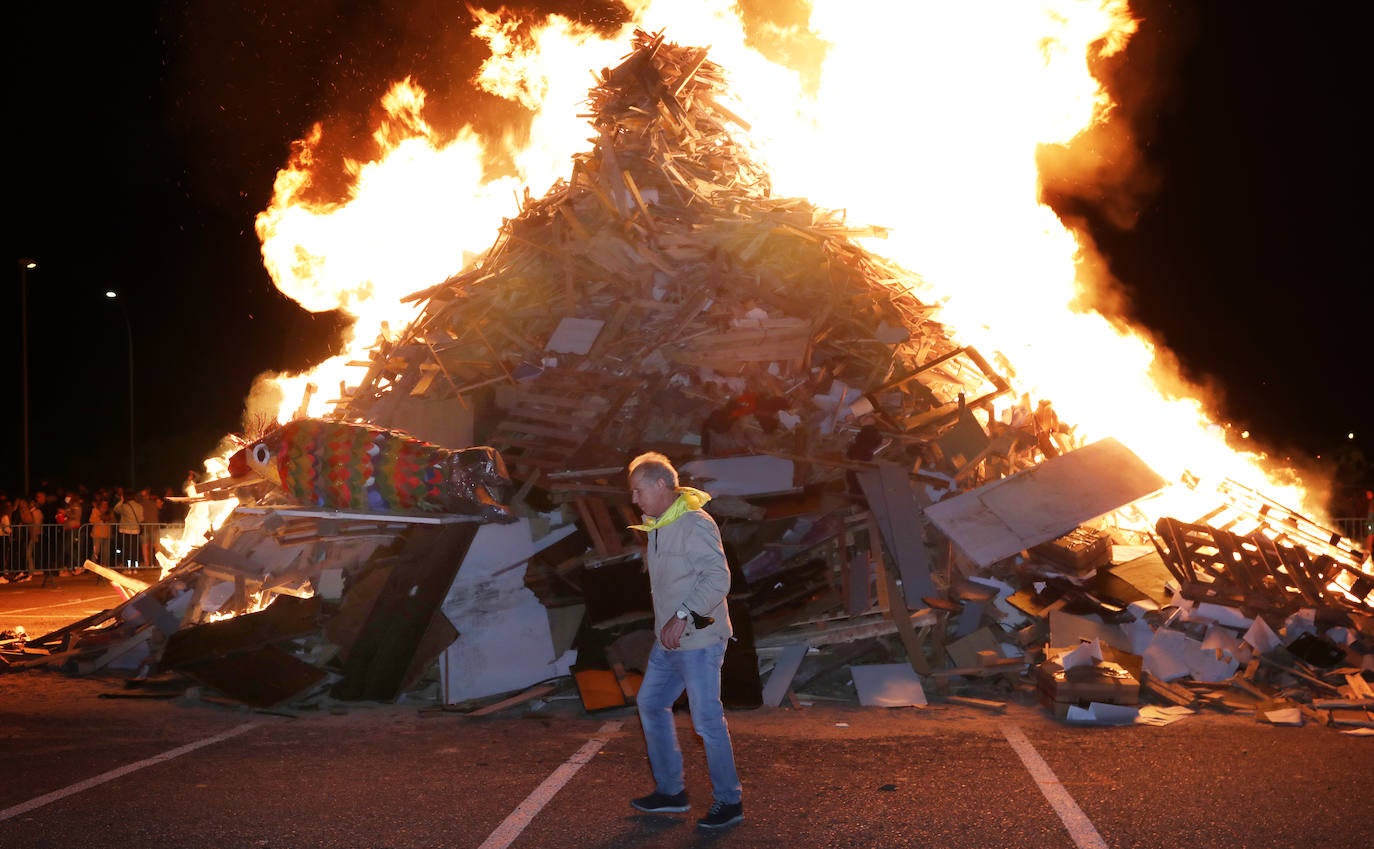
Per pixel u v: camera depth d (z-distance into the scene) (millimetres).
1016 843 4551
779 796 5242
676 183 11219
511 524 8398
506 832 4754
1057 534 8344
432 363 10047
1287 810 4938
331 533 8281
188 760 6023
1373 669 7352
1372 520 16281
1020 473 8859
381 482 8133
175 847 4582
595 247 10547
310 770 5801
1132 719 6727
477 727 6871
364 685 7590
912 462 9227
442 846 4586
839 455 9070
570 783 5523
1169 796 5160
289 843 4629
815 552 8555
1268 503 9812
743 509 8625
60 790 5410
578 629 7887
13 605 14477
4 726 6875
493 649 7730
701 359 9852
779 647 7770
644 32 12242
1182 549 8312
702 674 4770
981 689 7609
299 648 8156
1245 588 7871
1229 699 7180
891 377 9914
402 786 5484
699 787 5434
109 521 20156
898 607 7941
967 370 10711
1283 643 7613
